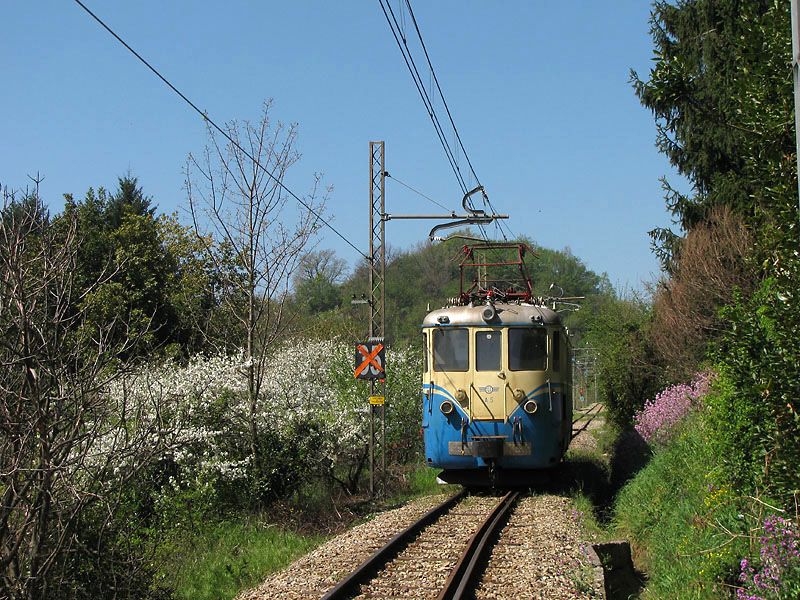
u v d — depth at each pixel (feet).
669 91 23.27
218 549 35.37
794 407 18.40
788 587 20.18
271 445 44.57
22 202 22.30
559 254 260.42
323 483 51.13
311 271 224.94
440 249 245.86
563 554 31.55
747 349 19.43
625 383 82.58
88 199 105.50
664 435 50.16
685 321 57.41
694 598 24.64
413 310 221.05
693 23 56.18
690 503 32.09
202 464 39.32
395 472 59.93
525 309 49.96
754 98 20.31
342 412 52.03
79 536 22.68
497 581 28.07
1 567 20.02
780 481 18.93
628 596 28.17
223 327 52.75
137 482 29.84
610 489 55.77
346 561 30.60
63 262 22.12
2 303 20.76
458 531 36.50
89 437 22.09
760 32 20.74
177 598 27.86
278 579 28.89
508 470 51.24
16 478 20.30
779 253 19.11
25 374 20.67
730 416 27.32
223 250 47.93
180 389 39.83
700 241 56.49
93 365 22.48
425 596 26.18
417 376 72.23
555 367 49.75
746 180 21.45
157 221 97.71
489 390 48.37
